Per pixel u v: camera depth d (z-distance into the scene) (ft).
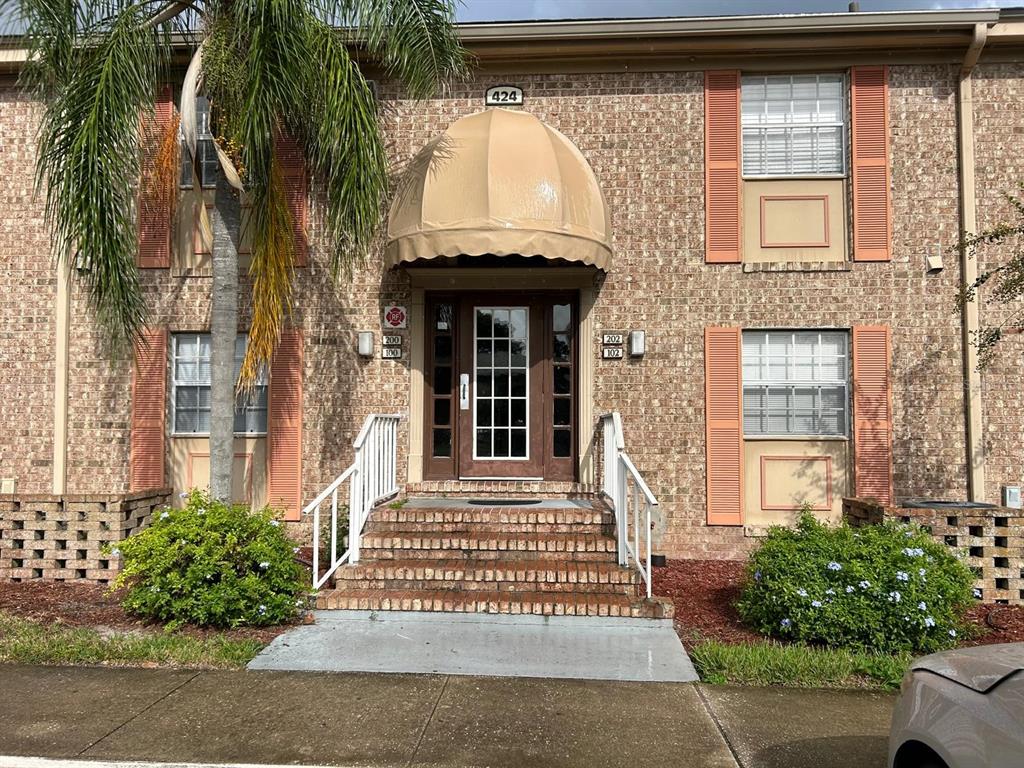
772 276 29.66
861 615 18.63
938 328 29.14
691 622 21.24
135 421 30.50
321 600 21.13
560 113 30.48
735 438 29.30
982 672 9.18
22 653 18.10
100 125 21.67
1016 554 23.48
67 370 30.86
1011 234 26.50
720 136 29.94
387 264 27.68
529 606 20.65
